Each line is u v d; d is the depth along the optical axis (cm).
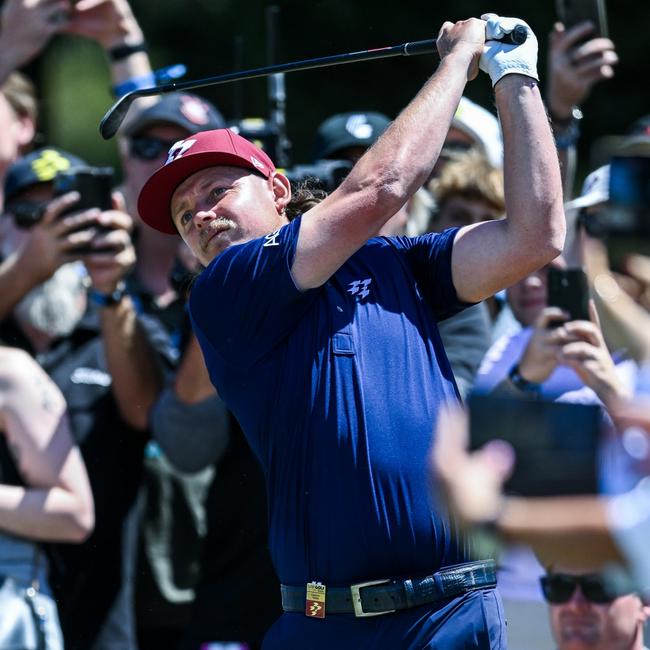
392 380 1027
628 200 1130
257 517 1494
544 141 1036
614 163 1134
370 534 1002
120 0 1953
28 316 1596
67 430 1465
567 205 1443
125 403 1559
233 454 1506
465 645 998
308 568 1031
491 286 1055
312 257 1011
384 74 3462
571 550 763
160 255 1741
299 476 1030
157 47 3750
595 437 791
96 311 1622
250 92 3366
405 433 1012
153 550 1592
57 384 1562
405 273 1083
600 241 1289
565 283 1262
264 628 1474
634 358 1116
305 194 1209
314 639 1023
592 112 3466
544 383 1235
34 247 1522
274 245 1027
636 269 1133
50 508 1423
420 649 998
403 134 1013
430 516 1004
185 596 1593
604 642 1248
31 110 1992
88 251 1520
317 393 1025
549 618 1280
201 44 3756
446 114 1029
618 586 819
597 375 1187
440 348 1068
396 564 1002
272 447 1052
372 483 1002
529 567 1288
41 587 1430
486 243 1050
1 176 1845
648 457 793
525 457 783
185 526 1606
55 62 3806
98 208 1530
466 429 802
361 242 1011
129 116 1883
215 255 1112
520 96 1043
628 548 758
